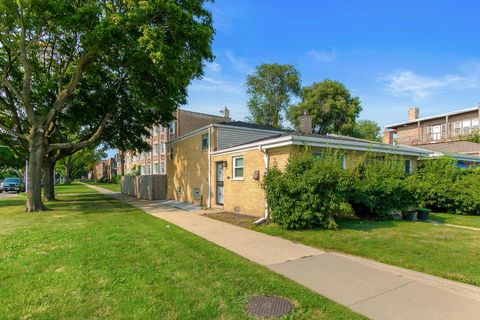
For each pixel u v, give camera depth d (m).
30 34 13.88
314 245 6.80
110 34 11.16
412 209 11.13
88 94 17.45
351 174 9.32
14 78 15.73
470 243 6.89
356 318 3.38
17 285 4.25
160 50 11.05
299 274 4.86
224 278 4.58
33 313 3.44
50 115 14.13
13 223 9.86
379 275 4.83
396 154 13.37
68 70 15.79
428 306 3.72
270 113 42.50
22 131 16.20
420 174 14.59
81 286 4.22
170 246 6.53
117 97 17.72
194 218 11.23
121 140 21.11
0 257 5.64
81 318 3.34
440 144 26.14
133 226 9.21
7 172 64.94
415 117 36.16
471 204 12.70
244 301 3.80
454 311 3.58
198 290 4.12
